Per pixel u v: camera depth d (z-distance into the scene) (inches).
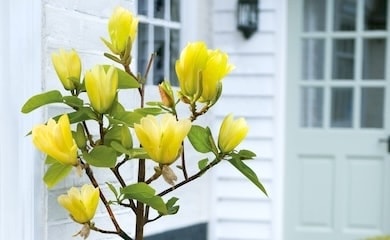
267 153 151.6
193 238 143.3
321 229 152.4
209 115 147.6
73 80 41.9
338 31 148.1
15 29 46.2
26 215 46.5
